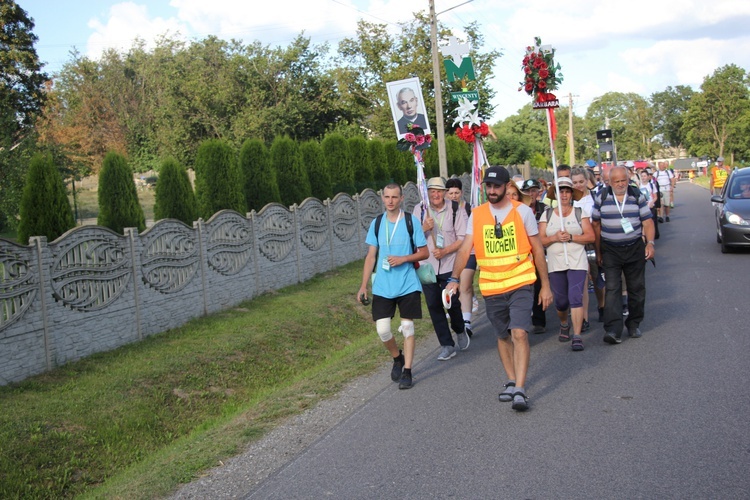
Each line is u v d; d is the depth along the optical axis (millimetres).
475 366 7555
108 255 9461
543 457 4797
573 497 4145
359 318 13203
